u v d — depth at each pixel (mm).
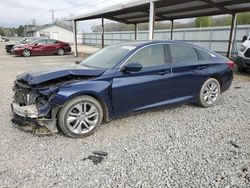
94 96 3568
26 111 3303
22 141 3344
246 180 2494
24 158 2912
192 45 4828
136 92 3900
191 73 4590
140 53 4039
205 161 2861
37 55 19203
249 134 3639
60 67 4035
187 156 2980
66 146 3232
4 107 4891
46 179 2518
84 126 3535
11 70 10711
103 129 3822
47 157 2945
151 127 3916
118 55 4051
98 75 3604
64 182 2471
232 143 3324
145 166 2762
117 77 3701
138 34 29094
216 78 5117
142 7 11477
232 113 4633
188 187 2389
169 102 4418
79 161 2865
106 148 3191
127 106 3889
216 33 19656
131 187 2395
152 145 3279
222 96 5969
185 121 4195
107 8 13750
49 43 19656
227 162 2834
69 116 3375
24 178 2529
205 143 3338
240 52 9125
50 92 3234
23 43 19266
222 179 2512
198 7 12438
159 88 4172
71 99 3348
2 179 2508
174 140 3438
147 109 4168
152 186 2406
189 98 4723
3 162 2818
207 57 5004
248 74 9391
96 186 2410
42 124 3299
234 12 13406
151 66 4090
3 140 3357
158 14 15375
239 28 17250
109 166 2766
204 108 4965
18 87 3736
